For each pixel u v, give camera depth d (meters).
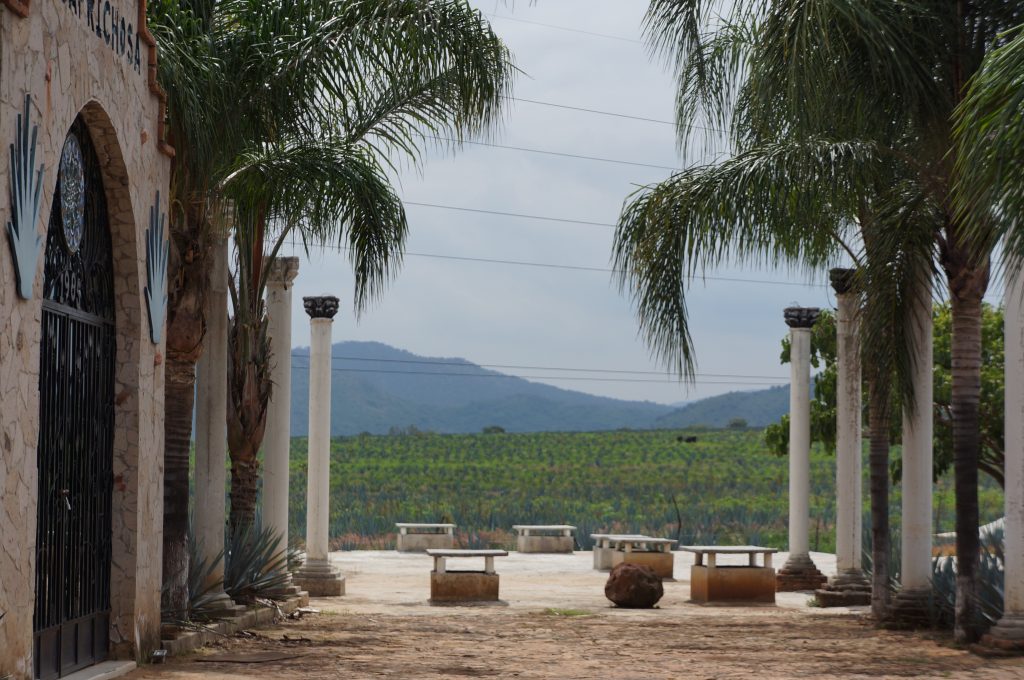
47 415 8.53
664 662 11.09
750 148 14.42
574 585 21.89
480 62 12.49
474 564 26.69
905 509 14.39
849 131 12.96
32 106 7.64
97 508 9.62
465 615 16.05
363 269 13.75
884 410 13.66
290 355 17.75
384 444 116.81
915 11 12.13
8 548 7.35
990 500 50.16
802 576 21.03
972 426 12.66
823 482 69.62
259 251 16.55
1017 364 11.84
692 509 52.38
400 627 14.16
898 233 13.15
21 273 7.46
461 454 105.62
